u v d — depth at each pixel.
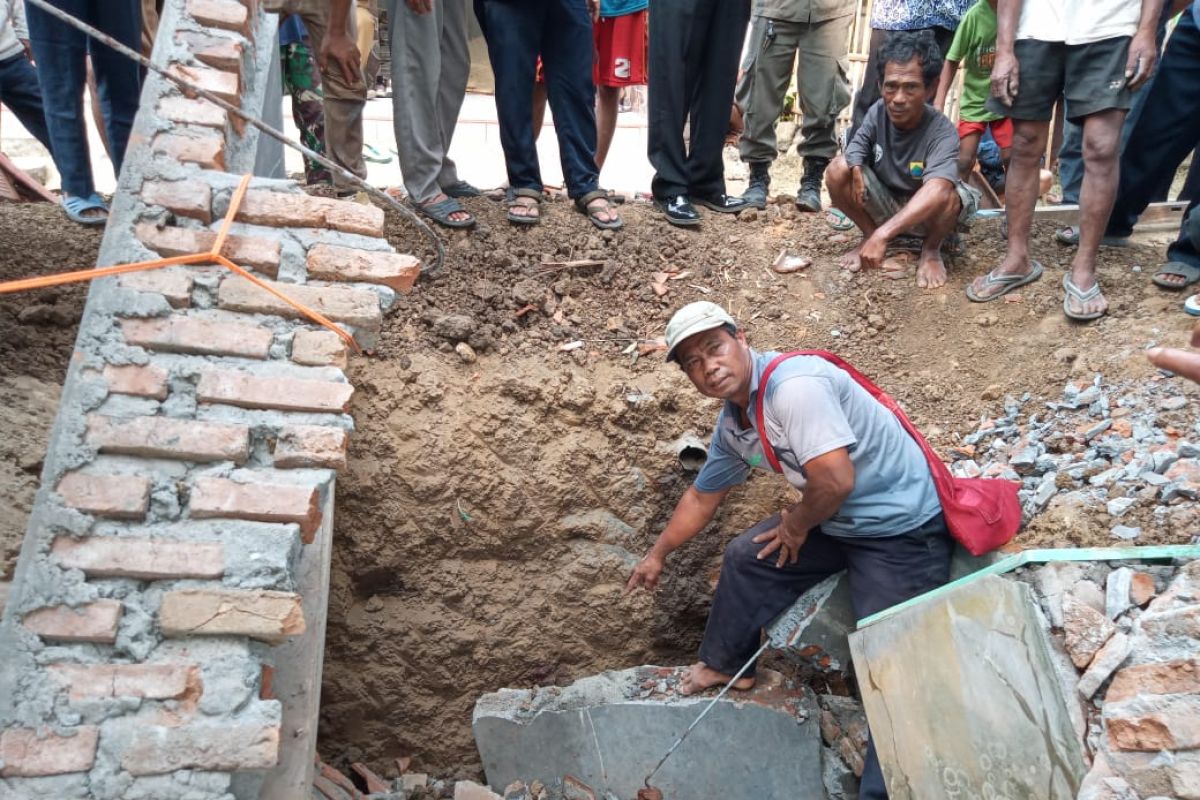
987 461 3.74
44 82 3.98
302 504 2.15
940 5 4.79
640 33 4.99
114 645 1.98
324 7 4.09
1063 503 3.24
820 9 4.65
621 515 3.96
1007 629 2.31
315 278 2.46
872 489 3.04
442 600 3.82
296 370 2.31
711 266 4.53
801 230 4.77
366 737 3.80
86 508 2.05
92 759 1.87
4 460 3.04
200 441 2.16
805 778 3.50
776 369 2.95
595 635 3.93
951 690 2.50
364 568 3.72
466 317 3.98
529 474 3.87
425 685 3.82
